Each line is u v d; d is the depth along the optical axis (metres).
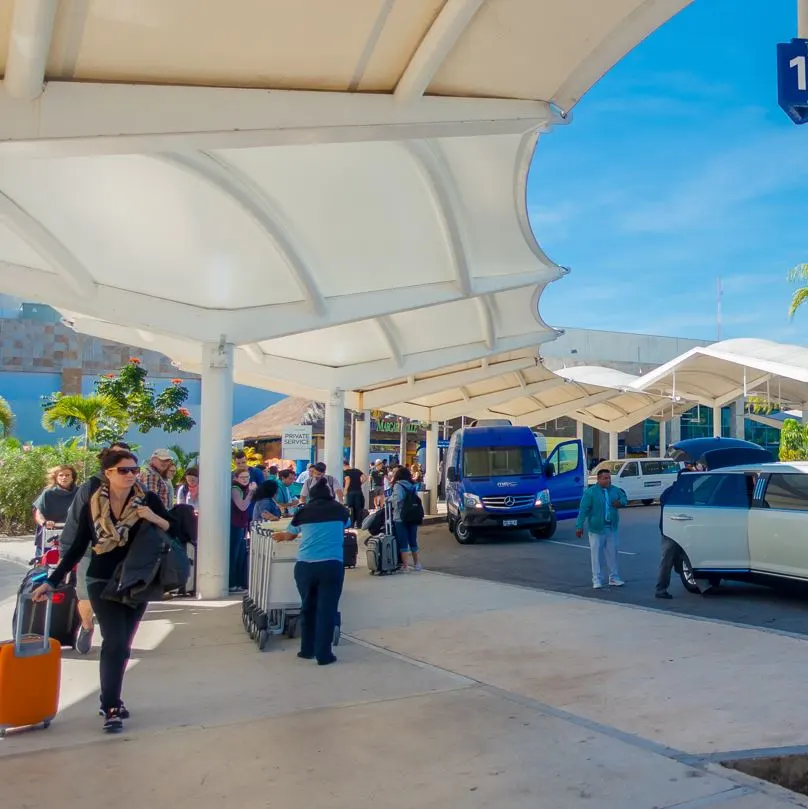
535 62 6.23
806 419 33.44
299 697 6.29
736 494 10.82
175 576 5.41
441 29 5.54
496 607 10.27
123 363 39.47
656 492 30.14
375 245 11.59
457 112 6.65
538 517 19.16
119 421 27.42
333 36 5.68
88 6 5.11
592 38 5.93
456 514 19.69
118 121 5.89
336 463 19.14
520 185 10.27
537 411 33.81
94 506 5.43
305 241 11.16
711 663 7.19
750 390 32.28
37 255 10.38
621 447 47.25
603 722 5.62
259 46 5.72
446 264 12.49
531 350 21.81
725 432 46.75
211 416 11.59
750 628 8.64
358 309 12.70
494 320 17.55
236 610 10.30
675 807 4.15
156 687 6.63
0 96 5.64
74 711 5.96
